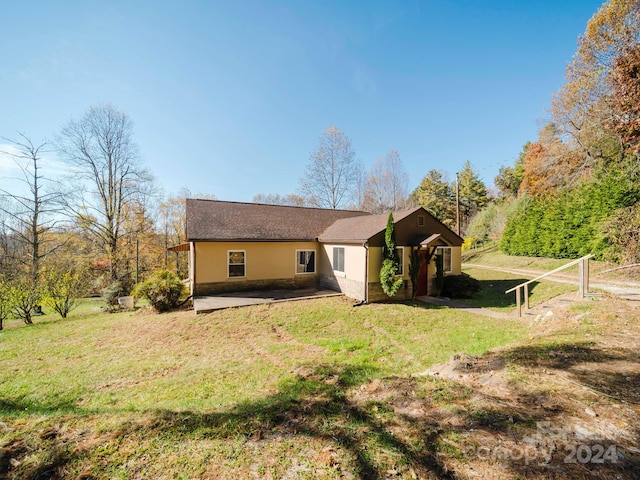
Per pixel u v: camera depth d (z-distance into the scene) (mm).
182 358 6543
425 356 6312
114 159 21109
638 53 13008
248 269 14070
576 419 2779
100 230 21156
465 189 39781
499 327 8234
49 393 4875
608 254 12570
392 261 11844
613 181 13141
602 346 4641
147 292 11508
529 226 18656
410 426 2930
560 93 21188
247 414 3410
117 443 2885
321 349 6969
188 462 2568
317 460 2518
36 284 14312
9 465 2562
